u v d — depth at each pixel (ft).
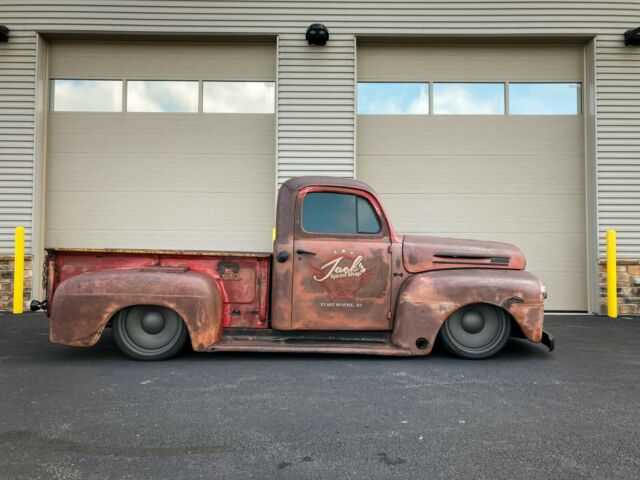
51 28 23.47
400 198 24.31
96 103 24.34
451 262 14.23
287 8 23.67
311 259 13.69
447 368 12.95
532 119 24.36
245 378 11.91
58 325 12.92
